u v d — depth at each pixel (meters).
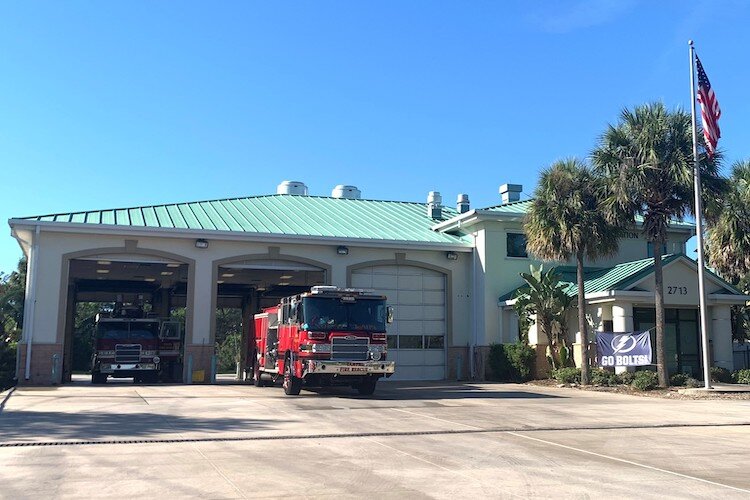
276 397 19.58
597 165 23.75
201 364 27.16
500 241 30.84
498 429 12.89
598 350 24.94
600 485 8.07
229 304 43.91
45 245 25.86
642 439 11.89
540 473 8.73
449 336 30.95
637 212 23.86
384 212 36.44
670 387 22.83
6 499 7.10
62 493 7.39
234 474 8.45
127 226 26.50
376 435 11.98
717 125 21.48
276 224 30.61
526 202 34.09
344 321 19.73
